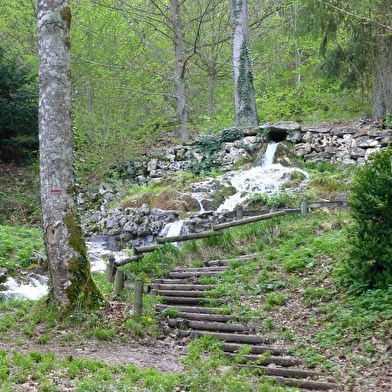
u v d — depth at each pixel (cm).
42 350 736
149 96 2312
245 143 1889
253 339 789
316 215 1305
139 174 1981
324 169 1719
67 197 885
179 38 2222
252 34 2558
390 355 672
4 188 2116
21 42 2517
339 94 2217
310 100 2361
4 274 1152
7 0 2405
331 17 1855
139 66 2280
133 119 2191
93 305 878
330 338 743
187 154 1923
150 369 652
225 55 2539
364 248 853
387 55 1845
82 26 2217
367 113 2081
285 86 2577
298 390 594
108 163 2002
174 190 1664
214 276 1077
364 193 866
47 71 881
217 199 1622
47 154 881
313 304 863
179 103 2217
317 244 1075
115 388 571
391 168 871
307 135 1827
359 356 684
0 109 2173
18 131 2236
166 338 855
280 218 1298
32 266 1250
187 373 618
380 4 1670
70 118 897
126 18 2175
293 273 996
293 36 2036
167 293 1028
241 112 2092
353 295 845
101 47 2275
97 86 2172
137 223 1630
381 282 833
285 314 859
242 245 1230
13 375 594
